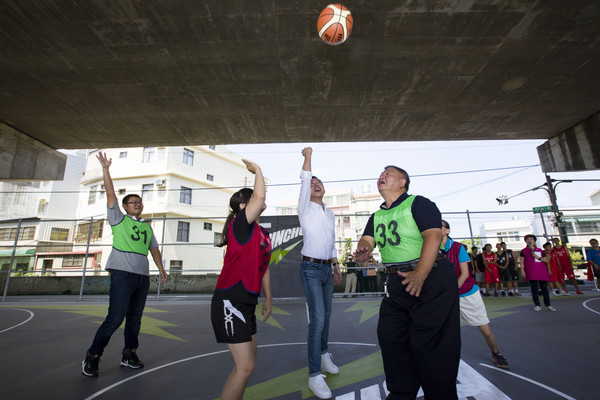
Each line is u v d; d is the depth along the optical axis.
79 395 2.75
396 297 2.03
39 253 28.17
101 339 3.24
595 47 8.26
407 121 12.18
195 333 5.19
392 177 2.36
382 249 2.19
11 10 6.92
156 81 9.48
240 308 2.04
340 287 12.07
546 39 7.97
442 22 7.39
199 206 28.97
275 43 8.03
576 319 5.75
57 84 9.54
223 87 9.85
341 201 49.28
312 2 6.83
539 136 14.02
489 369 3.20
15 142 12.48
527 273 7.09
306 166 3.24
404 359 1.95
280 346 4.28
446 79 9.56
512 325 5.34
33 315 7.25
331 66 8.92
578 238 26.91
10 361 3.78
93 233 27.28
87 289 15.44
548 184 15.35
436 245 1.84
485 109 11.30
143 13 7.08
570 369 3.18
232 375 1.96
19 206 31.09
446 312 1.85
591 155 12.24
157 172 27.39
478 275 10.72
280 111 11.29
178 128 12.48
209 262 28.38
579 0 6.82
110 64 8.72
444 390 1.75
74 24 7.34
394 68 9.01
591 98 10.70
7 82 9.39
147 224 3.83
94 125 12.21
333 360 3.60
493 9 7.04
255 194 2.16
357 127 12.63
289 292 8.77
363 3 6.84
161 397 2.68
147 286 3.73
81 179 33.16
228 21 7.33
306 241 3.18
